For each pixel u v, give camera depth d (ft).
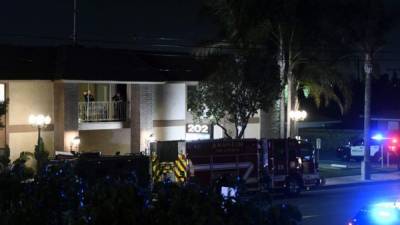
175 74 130.00
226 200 18.51
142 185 19.83
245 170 102.06
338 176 140.26
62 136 115.96
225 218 18.22
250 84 118.83
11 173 20.25
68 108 116.37
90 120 123.24
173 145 96.12
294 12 122.01
